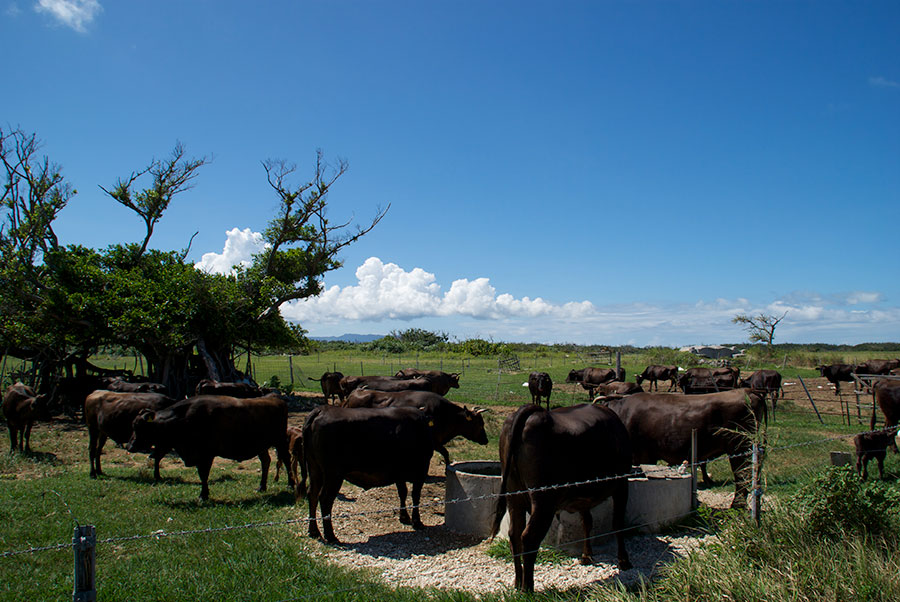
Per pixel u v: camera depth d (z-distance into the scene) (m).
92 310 22.23
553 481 6.59
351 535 8.65
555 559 7.52
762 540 6.12
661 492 8.66
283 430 11.69
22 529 8.08
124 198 25.62
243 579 6.48
